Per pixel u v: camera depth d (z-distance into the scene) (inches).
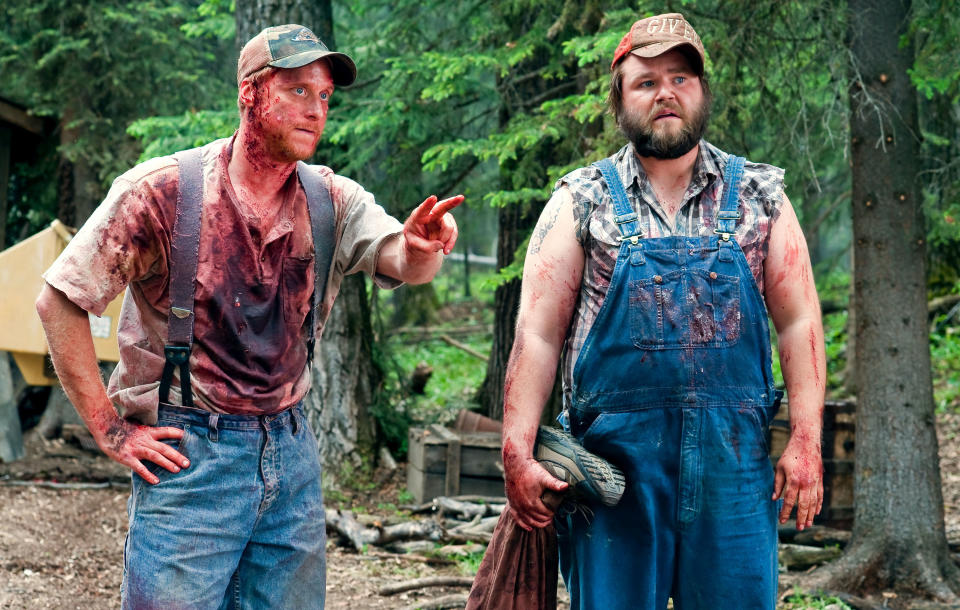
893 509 198.2
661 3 204.8
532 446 97.6
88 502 247.8
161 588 91.2
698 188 96.7
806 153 227.3
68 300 90.0
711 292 94.3
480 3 271.0
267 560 98.0
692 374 94.9
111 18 342.3
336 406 273.4
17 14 350.0
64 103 344.5
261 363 95.3
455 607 175.2
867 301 203.8
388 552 215.5
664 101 94.5
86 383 91.4
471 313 657.0
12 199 376.2
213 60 408.2
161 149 260.2
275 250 95.0
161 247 92.1
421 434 255.8
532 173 249.6
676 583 101.0
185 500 92.7
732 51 206.7
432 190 303.9
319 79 92.4
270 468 96.0
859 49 202.8
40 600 173.9
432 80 257.8
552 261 98.8
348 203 100.7
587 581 100.2
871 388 202.8
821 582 193.6
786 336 98.2
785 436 223.0
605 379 96.8
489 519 227.0
